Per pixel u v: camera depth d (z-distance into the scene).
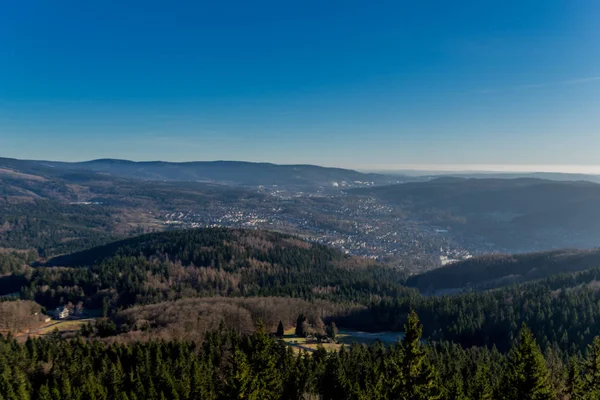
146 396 94.50
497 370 99.88
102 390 92.44
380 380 74.19
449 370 95.38
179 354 115.56
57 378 105.81
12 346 128.12
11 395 93.94
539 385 52.53
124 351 118.56
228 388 63.25
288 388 83.19
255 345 72.38
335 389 88.50
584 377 63.59
